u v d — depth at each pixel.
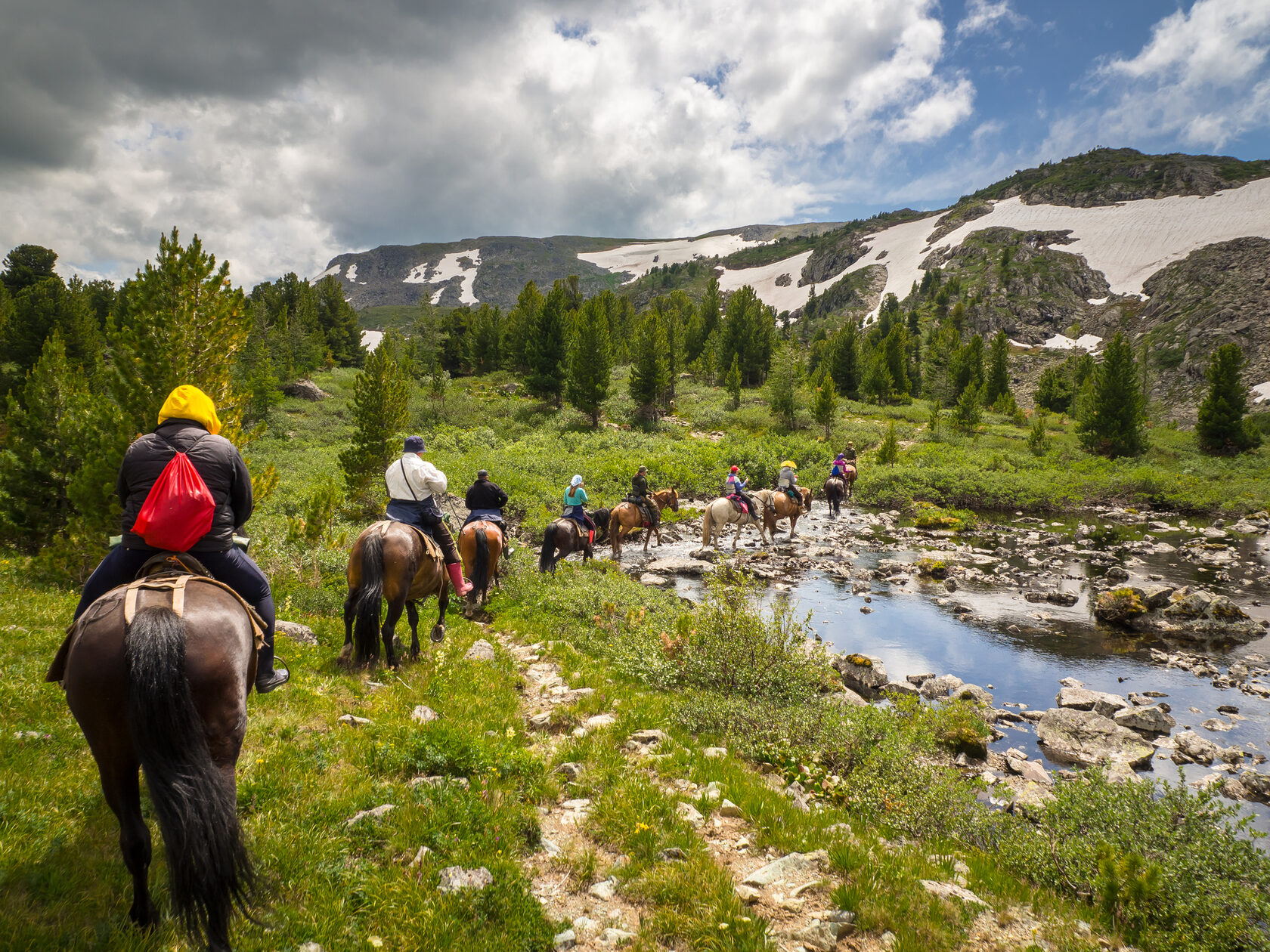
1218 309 116.25
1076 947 4.26
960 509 30.83
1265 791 7.37
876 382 71.12
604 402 54.53
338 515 19.28
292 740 5.55
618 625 11.52
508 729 6.77
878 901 4.41
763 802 5.86
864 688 10.50
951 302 178.50
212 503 3.73
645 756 6.61
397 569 7.61
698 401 64.19
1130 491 34.31
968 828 6.13
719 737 7.71
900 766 6.94
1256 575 18.52
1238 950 4.46
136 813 3.06
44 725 5.01
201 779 2.73
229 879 2.72
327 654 8.01
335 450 39.78
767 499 22.50
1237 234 170.75
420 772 5.51
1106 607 14.38
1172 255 173.88
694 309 118.25
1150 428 60.19
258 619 3.91
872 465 39.47
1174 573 18.72
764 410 59.25
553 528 15.01
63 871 3.46
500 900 3.90
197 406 4.13
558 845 4.84
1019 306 166.25
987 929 4.40
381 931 3.59
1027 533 25.67
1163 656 12.18
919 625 14.07
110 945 3.03
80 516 10.62
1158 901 4.75
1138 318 144.88
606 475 30.97
